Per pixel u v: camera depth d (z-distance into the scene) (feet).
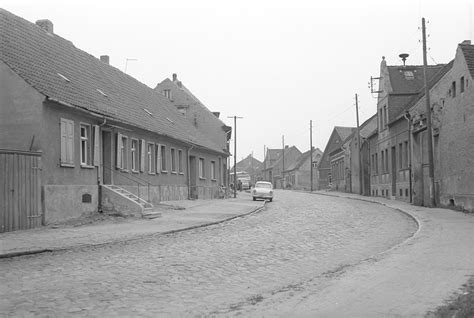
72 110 68.28
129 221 70.33
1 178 56.29
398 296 25.95
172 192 112.37
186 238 54.75
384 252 41.63
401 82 131.03
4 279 32.04
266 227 66.49
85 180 72.64
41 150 61.62
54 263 38.65
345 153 203.92
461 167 78.69
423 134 101.86
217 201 125.90
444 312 21.65
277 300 25.55
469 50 77.71
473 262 36.04
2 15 73.87
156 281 31.35
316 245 48.47
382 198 137.28
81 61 94.89
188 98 184.14
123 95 103.35
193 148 130.00
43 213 61.93
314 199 147.84
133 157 93.45
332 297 26.02
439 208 87.40
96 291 28.43
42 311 24.04
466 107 75.77
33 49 75.20
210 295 27.55
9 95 62.28
